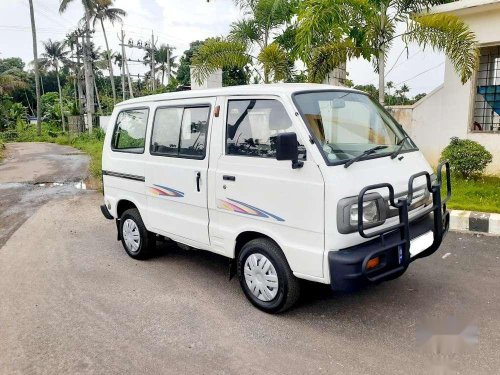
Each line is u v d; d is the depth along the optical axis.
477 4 8.20
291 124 3.56
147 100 5.11
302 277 3.55
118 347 3.53
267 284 3.90
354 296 4.25
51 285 4.86
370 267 3.32
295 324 3.77
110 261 5.61
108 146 5.82
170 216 4.81
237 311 4.07
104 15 39.53
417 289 4.34
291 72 10.85
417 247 3.70
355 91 4.43
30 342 3.66
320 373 3.08
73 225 7.53
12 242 6.62
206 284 4.75
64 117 52.53
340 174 3.32
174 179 4.65
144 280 4.92
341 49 8.88
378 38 8.80
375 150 3.84
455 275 4.64
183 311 4.12
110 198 5.85
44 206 9.21
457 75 9.12
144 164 5.07
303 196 3.44
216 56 11.15
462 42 7.92
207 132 4.25
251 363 3.24
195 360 3.31
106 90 61.62
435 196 3.86
